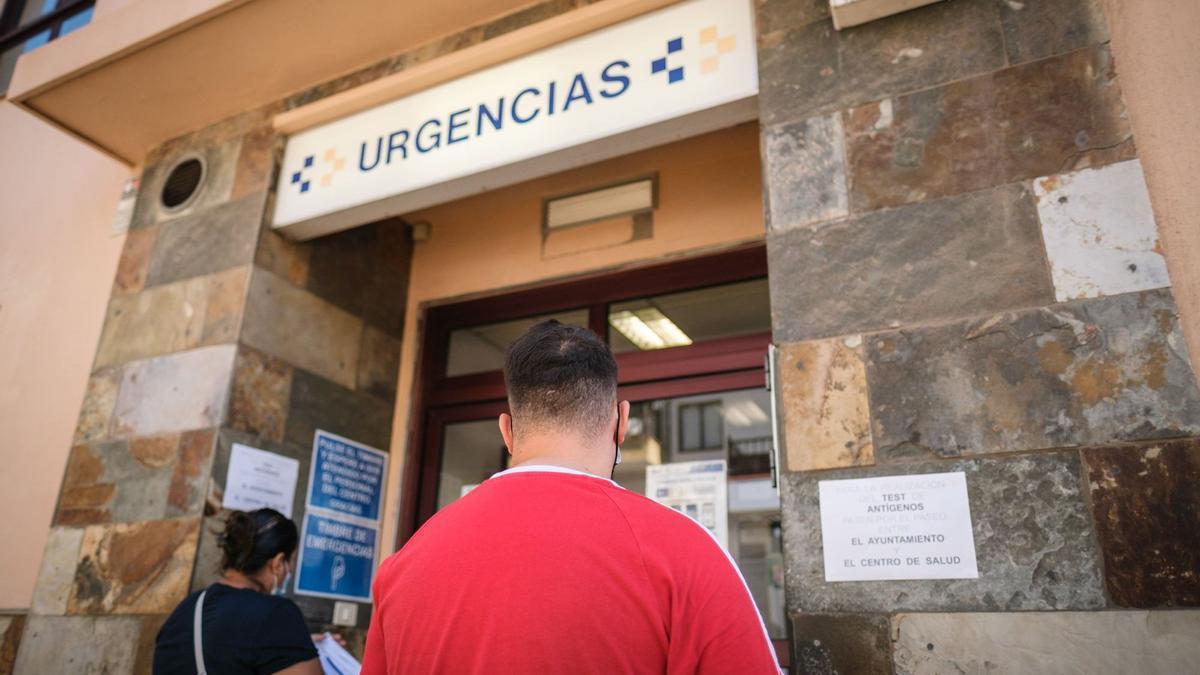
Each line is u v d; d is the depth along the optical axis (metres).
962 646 1.74
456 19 3.21
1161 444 1.72
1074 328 1.87
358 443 3.64
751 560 3.15
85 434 3.41
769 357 2.15
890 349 2.02
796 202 2.25
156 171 3.88
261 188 3.47
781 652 3.00
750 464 3.25
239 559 2.33
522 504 1.18
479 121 3.04
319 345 3.55
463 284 4.00
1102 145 1.97
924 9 2.28
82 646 3.00
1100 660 1.64
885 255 2.10
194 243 3.54
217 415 3.09
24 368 4.04
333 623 3.34
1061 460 1.79
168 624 2.20
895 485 1.91
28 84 3.71
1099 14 2.07
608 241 3.71
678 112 2.61
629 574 1.09
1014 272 1.96
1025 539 1.77
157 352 3.39
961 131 2.13
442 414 3.91
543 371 1.35
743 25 2.61
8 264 4.46
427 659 1.11
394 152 3.22
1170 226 1.80
